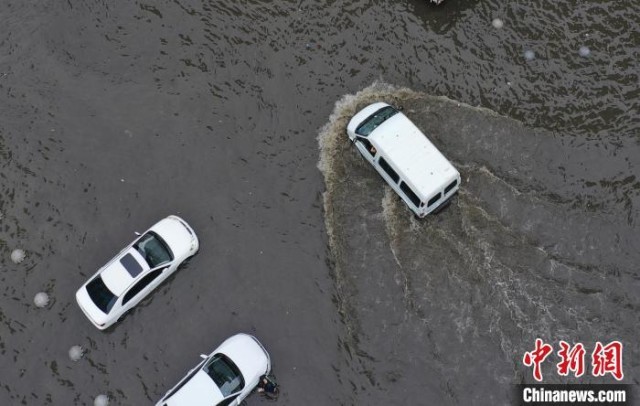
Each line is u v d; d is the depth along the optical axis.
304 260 21.70
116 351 20.77
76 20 24.89
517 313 20.69
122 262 20.59
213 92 23.97
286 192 22.55
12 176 22.88
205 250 21.89
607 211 22.02
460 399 19.91
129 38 24.69
